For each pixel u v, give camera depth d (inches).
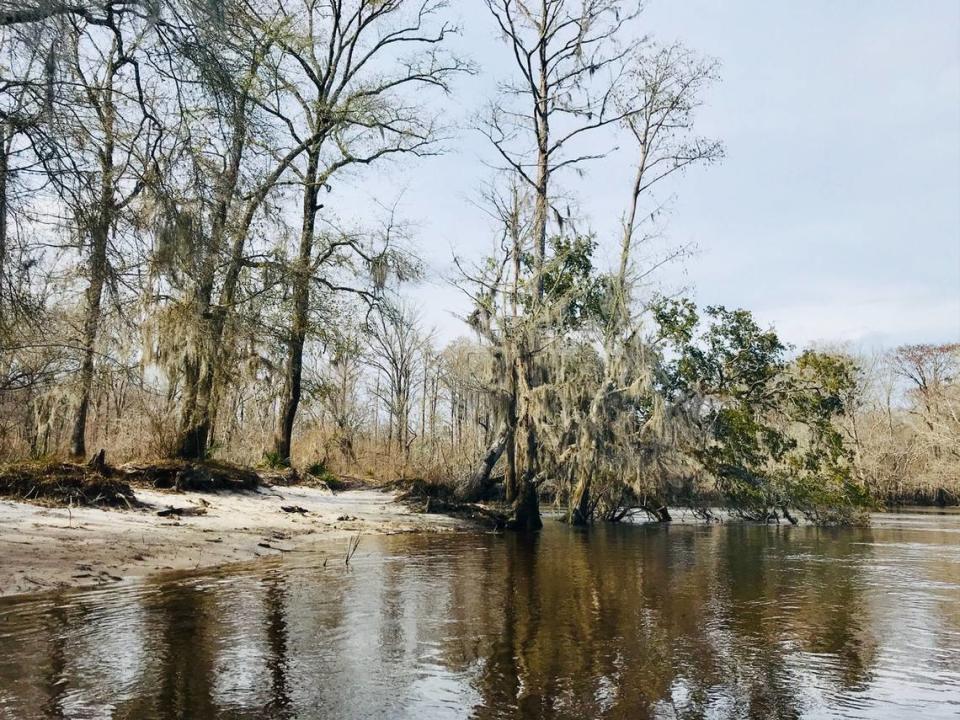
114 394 749.3
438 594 348.5
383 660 231.5
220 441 836.0
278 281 761.6
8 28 350.9
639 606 333.7
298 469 887.1
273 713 180.9
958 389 2036.2
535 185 967.0
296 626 269.7
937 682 221.3
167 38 421.4
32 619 260.8
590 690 208.8
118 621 262.8
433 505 811.4
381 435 1849.2
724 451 987.3
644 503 977.5
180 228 466.6
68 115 376.2
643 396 866.1
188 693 191.9
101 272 442.6
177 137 460.1
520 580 402.9
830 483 988.6
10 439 596.7
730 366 1018.1
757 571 464.8
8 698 182.7
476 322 860.6
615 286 884.0
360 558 468.8
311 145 870.4
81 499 502.9
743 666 236.1
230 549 454.3
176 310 665.6
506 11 1011.3
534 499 810.2
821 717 190.7
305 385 909.8
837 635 281.0
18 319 395.2
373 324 917.8
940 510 1646.2
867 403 2172.7
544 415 803.4
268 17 559.5
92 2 391.5
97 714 174.7
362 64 925.8
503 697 201.2
